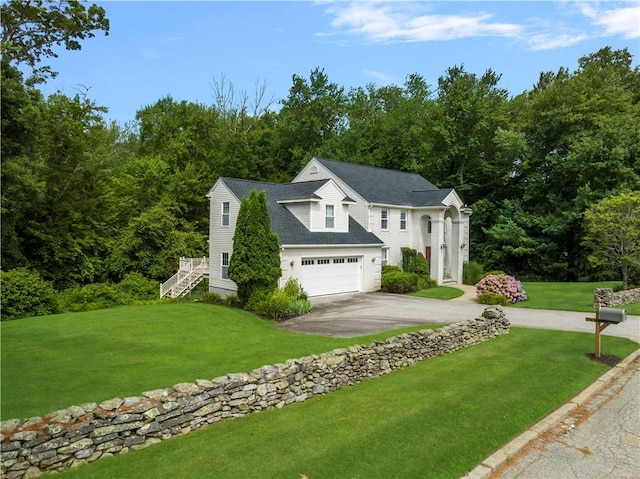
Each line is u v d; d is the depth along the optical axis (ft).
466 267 108.78
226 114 175.83
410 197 109.19
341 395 29.55
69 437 19.56
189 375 32.55
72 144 97.35
